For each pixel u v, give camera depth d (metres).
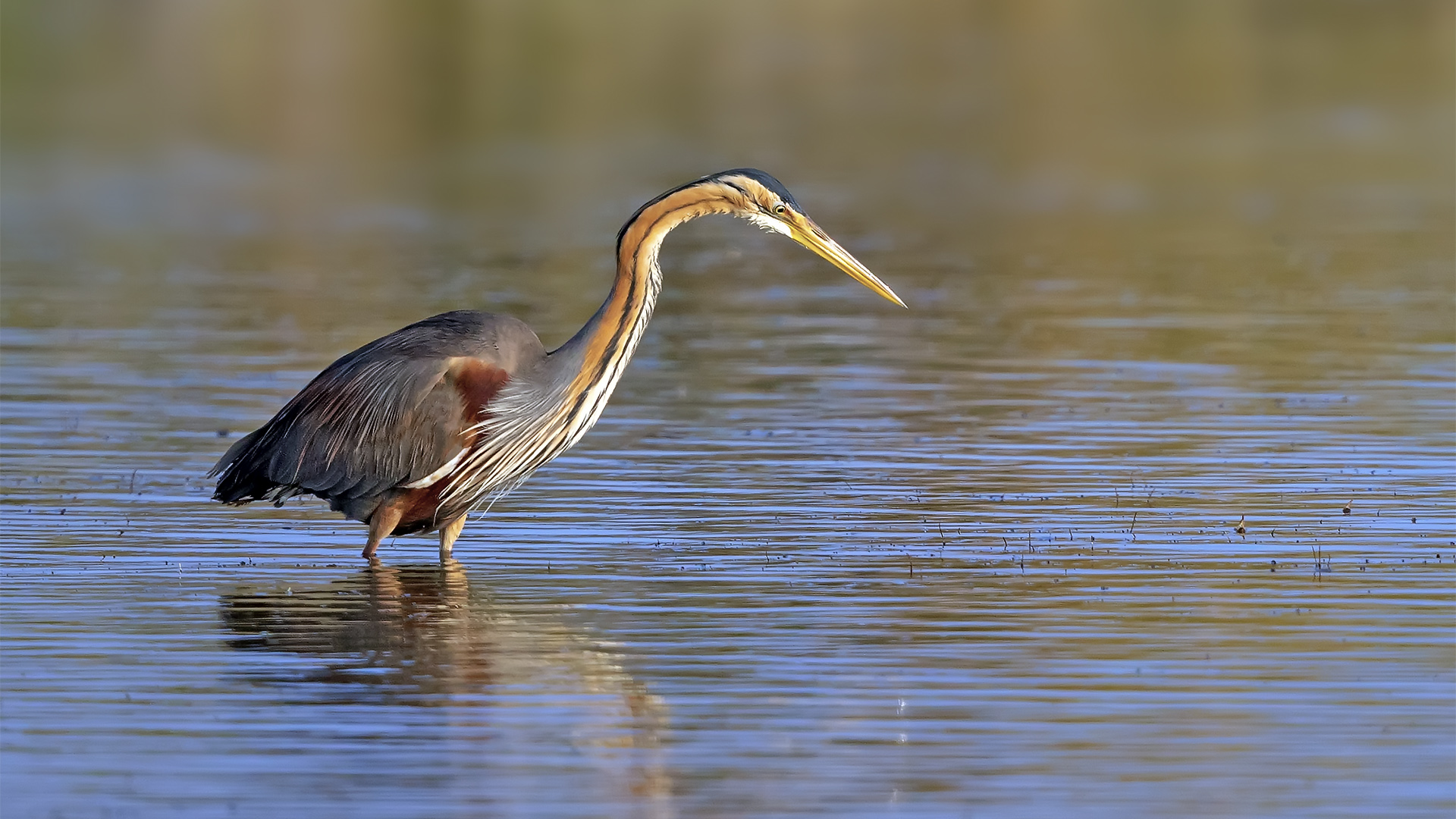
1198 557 12.81
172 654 10.86
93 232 32.56
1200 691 10.11
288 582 12.47
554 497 14.73
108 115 51.16
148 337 22.05
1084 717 9.75
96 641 11.09
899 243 30.77
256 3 72.38
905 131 47.41
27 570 12.66
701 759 9.24
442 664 10.70
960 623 11.37
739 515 14.14
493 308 24.03
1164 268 27.61
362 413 12.63
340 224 33.72
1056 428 17.11
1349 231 31.16
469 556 13.10
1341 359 20.23
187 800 8.76
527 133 47.66
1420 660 10.57
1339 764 9.11
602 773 9.08
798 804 8.71
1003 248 30.05
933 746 9.38
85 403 18.30
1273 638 11.00
